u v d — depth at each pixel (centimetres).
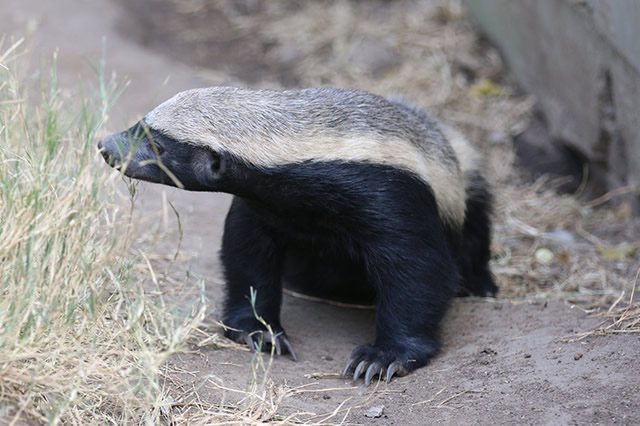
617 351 854
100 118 982
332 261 986
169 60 1875
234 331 957
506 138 1591
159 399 748
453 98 1712
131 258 1034
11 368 702
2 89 984
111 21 1988
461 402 805
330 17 1998
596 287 1123
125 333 798
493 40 1809
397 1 2042
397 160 876
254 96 850
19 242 745
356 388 866
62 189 855
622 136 1305
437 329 932
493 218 1309
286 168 842
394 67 1834
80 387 724
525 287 1148
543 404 775
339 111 862
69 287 765
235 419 764
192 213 1273
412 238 891
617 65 1252
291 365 922
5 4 1986
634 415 738
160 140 838
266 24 2027
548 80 1541
